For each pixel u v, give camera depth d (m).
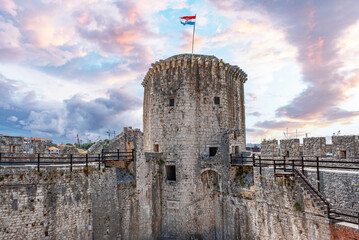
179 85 33.25
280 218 23.36
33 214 20.83
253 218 26.48
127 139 31.38
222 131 33.38
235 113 36.66
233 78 36.81
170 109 33.47
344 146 25.25
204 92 33.44
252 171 29.89
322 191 22.09
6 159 23.88
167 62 33.94
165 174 32.66
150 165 31.33
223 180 30.92
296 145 29.62
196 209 31.17
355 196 19.73
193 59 33.47
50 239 21.42
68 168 23.25
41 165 23.34
